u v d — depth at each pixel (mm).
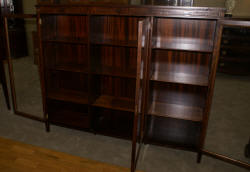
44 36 2211
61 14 2174
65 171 1861
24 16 2266
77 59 2457
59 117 2510
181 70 2188
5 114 2844
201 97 2225
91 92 2195
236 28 3566
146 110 2100
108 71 2205
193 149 2088
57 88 2621
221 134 2555
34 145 2205
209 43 2039
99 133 2318
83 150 2154
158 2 2506
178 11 1731
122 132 2324
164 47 1943
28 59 4848
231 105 3283
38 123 2648
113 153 2125
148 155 2123
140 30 1433
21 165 1914
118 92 2434
